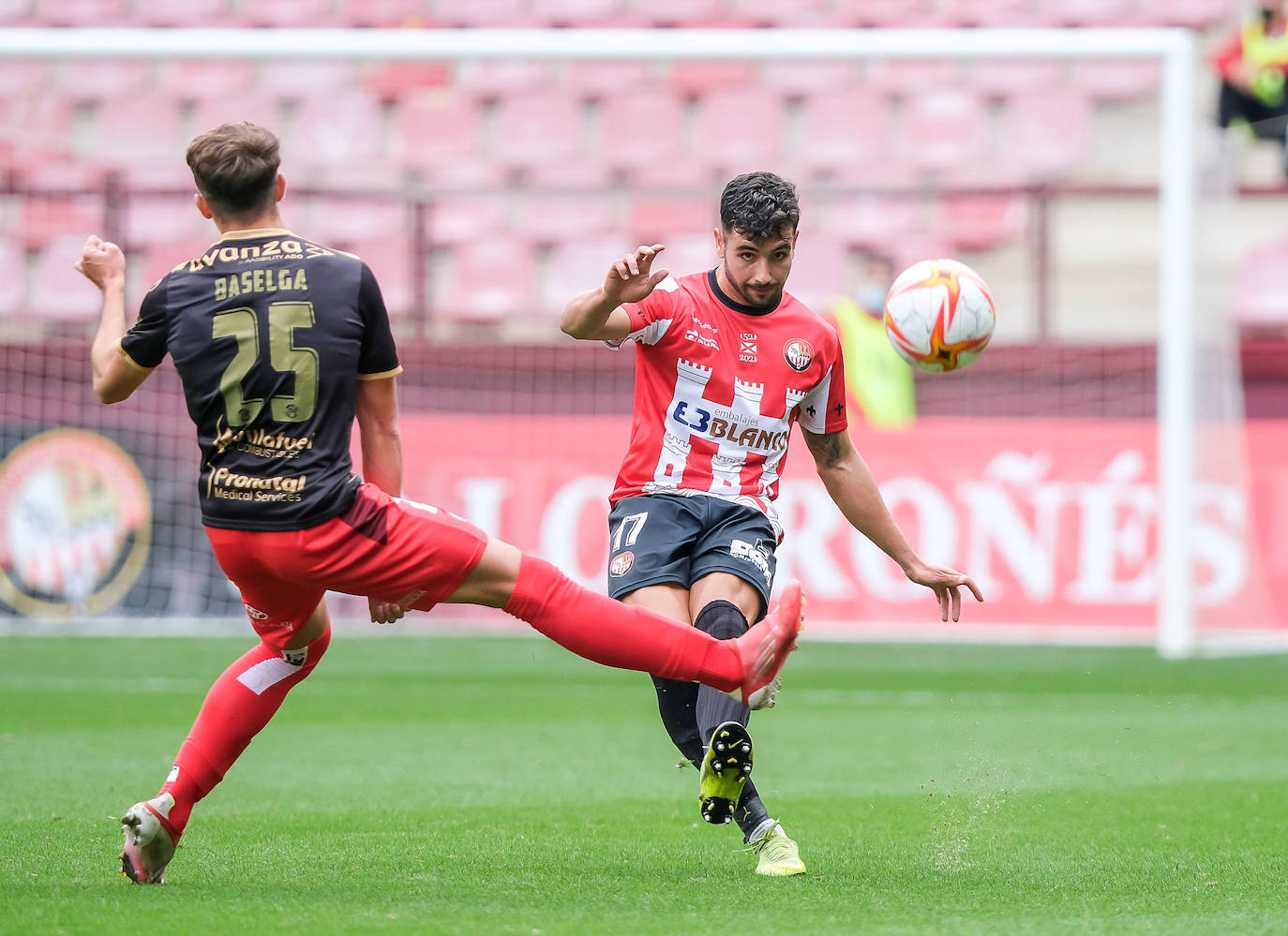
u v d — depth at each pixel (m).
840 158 59.72
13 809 17.53
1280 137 54.19
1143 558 45.28
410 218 55.88
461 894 12.40
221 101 61.25
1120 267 54.50
